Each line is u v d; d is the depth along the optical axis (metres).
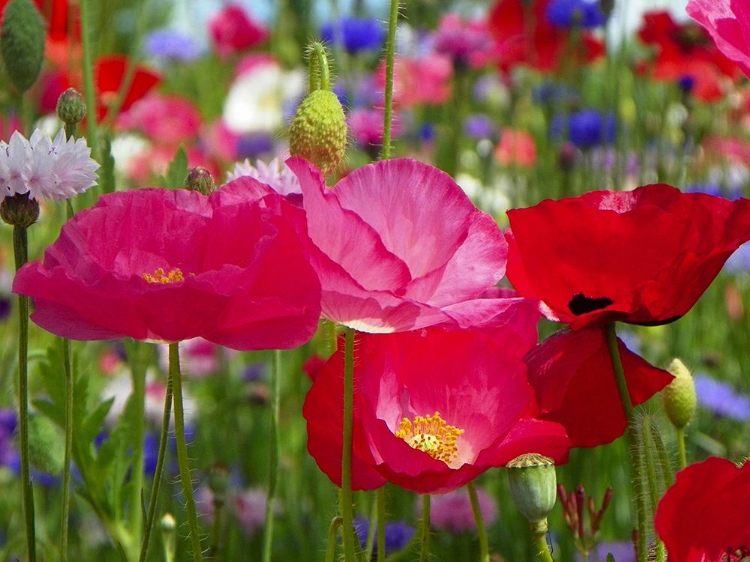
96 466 0.91
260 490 1.21
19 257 0.77
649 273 0.75
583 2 1.66
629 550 0.97
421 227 0.73
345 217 0.71
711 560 0.70
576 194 1.62
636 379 0.77
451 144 1.95
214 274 0.69
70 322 0.71
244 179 0.74
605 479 1.09
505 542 1.07
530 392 0.74
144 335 0.71
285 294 0.71
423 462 0.72
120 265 0.73
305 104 0.77
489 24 1.80
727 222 0.74
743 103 1.73
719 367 1.48
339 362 0.74
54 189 0.77
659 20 1.51
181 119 1.90
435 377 0.75
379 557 0.77
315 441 0.74
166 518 0.84
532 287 0.76
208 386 1.67
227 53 2.26
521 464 0.73
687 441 1.13
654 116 1.66
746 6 0.75
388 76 0.81
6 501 1.29
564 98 1.66
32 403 0.90
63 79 1.26
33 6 0.89
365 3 1.99
